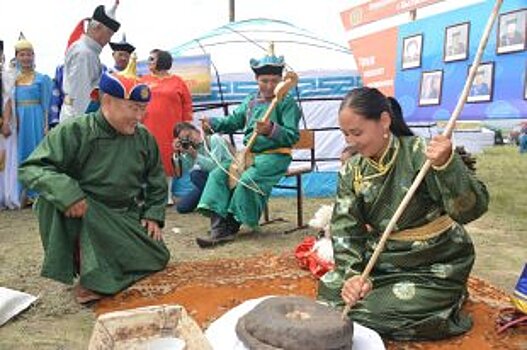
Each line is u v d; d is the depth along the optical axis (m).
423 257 2.71
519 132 14.55
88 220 3.36
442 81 5.88
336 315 2.30
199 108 7.67
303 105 7.64
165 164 6.45
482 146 14.38
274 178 4.77
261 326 2.21
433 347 2.60
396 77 6.64
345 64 7.67
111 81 3.33
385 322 2.64
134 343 2.13
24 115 6.61
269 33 7.92
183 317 2.20
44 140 3.38
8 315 3.05
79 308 3.23
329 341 2.15
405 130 2.71
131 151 3.56
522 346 2.61
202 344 1.99
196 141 5.58
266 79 4.80
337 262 2.82
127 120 3.40
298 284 3.49
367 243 2.84
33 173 3.21
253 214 4.75
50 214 3.31
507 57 5.07
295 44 7.85
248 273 3.73
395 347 2.60
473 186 2.42
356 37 7.40
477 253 4.55
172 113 6.39
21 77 6.65
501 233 5.31
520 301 2.79
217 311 3.08
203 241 4.67
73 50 5.30
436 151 2.34
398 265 2.73
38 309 3.21
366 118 2.53
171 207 6.72
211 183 4.79
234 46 7.83
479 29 5.40
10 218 6.09
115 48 6.10
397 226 2.70
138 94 3.36
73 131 3.37
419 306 2.63
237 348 2.26
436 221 2.70
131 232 3.56
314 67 7.61
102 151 3.45
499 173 10.11
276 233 5.23
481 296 3.26
